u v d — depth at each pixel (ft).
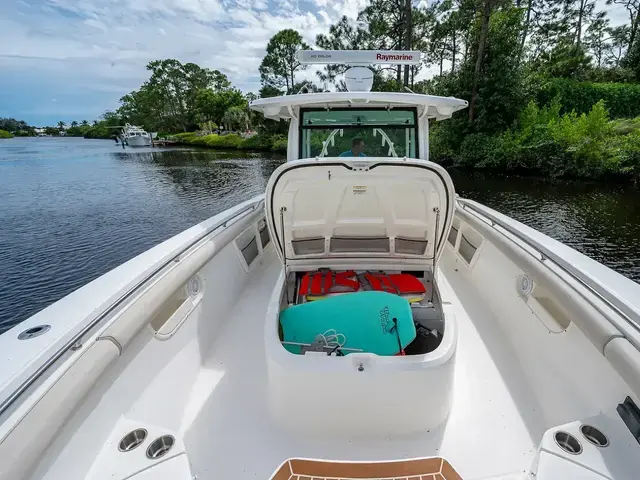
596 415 4.72
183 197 54.39
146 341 5.56
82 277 29.71
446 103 8.35
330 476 4.60
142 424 4.70
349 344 6.05
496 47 60.08
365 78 9.43
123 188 61.62
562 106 65.00
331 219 7.28
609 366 4.65
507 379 6.63
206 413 6.05
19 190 61.00
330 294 7.42
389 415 5.30
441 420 5.55
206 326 7.63
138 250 34.68
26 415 3.21
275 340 5.64
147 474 3.91
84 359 3.97
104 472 3.97
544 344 6.30
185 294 6.95
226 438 5.54
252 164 92.38
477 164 60.39
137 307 5.03
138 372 5.27
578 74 87.81
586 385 5.04
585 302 5.03
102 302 4.93
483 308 8.87
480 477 4.88
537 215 36.81
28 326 4.39
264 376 6.91
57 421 3.34
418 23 76.38
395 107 9.64
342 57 9.21
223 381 6.80
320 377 5.13
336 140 10.07
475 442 5.35
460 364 7.04
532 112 58.85
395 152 10.09
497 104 60.29
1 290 27.76
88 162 104.06
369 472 4.64
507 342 7.63
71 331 4.29
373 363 5.18
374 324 6.15
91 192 58.70
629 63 89.97
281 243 7.65
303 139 10.05
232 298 9.24
